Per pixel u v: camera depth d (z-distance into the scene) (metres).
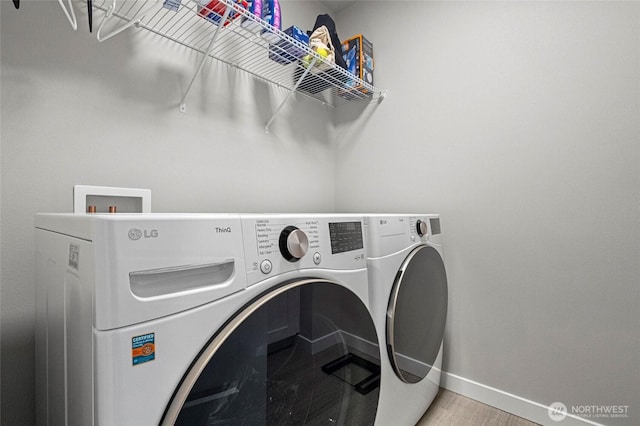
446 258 1.70
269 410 0.69
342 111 2.22
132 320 0.48
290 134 1.92
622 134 1.23
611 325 1.25
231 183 1.59
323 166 2.16
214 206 1.52
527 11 1.45
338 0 2.13
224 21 1.18
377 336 1.03
